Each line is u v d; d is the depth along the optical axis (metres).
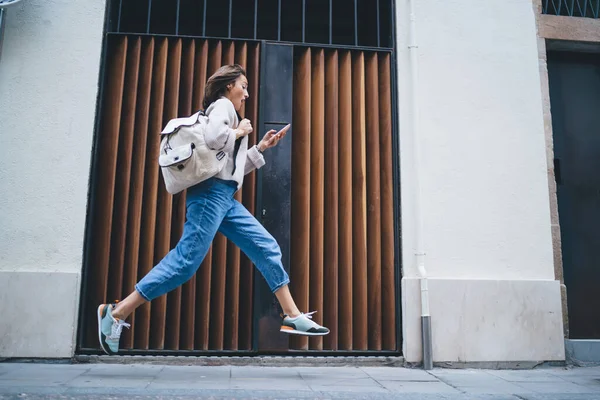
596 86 4.73
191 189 2.96
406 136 4.12
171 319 3.77
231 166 2.98
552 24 4.49
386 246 4.07
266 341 3.81
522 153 4.22
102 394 2.56
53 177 3.78
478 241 4.05
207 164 2.83
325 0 4.67
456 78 4.25
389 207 4.11
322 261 3.97
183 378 3.13
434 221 4.04
